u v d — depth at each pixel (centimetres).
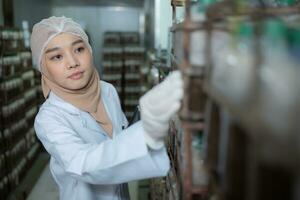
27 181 371
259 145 46
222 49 66
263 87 51
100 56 627
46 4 574
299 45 52
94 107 156
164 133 96
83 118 149
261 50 53
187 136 81
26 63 398
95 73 161
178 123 112
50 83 150
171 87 80
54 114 140
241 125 53
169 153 137
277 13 65
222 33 67
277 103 48
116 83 570
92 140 148
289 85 48
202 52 73
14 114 346
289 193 46
